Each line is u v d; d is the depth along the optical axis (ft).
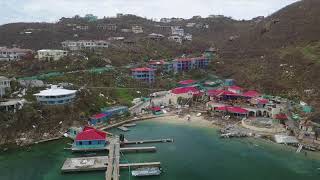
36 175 274.77
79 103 417.90
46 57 577.84
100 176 274.77
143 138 365.81
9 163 299.58
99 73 560.61
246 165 297.74
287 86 535.60
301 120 402.93
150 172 274.57
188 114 464.24
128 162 299.38
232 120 432.25
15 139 346.54
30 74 510.99
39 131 363.15
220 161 306.35
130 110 460.96
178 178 270.46
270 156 319.06
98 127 395.75
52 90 412.36
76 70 555.69
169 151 330.34
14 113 365.81
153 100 509.35
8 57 605.31
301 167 294.05
